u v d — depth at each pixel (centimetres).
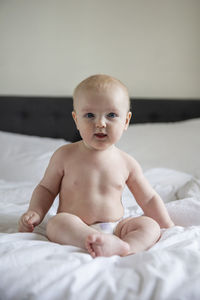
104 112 91
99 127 91
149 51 241
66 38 243
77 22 241
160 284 60
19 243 77
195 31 237
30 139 213
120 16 240
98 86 92
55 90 246
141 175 104
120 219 96
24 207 123
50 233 85
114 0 239
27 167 184
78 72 244
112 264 70
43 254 73
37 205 99
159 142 200
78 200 95
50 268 65
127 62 242
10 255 70
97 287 61
